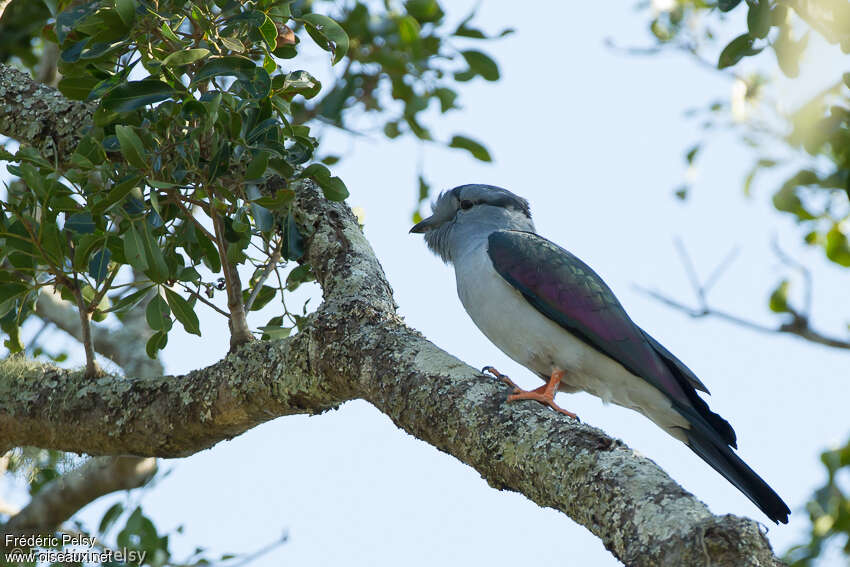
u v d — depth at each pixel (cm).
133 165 828
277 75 921
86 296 1011
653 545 579
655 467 643
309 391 877
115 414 952
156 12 843
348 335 866
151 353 1016
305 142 942
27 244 895
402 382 804
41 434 980
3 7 1168
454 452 764
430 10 1455
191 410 928
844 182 1471
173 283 980
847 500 1490
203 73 842
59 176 876
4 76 1116
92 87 904
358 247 1014
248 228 912
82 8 863
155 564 1062
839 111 1328
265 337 1045
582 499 650
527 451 704
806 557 1481
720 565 543
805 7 998
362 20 1438
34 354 1445
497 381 784
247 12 852
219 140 873
